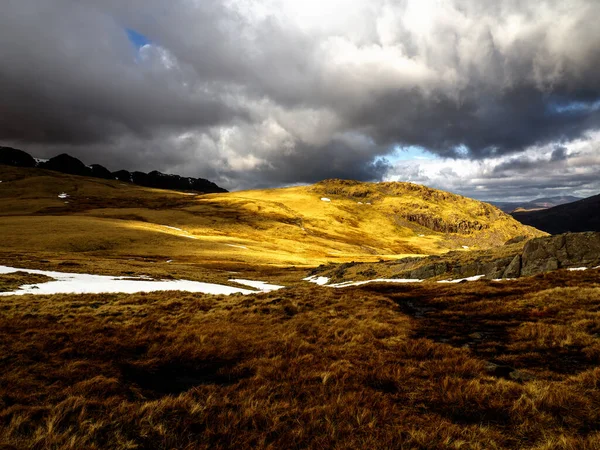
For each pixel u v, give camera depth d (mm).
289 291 27875
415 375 10211
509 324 15891
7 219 120938
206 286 41344
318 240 192500
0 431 6664
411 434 6859
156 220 174500
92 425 6988
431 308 21641
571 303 17875
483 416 7766
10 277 30375
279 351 12633
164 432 6910
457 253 57469
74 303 20734
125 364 11281
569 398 8039
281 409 8062
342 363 11117
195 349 12648
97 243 99688
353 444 6629
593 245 31922
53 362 10984
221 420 7441
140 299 23781
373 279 54656
